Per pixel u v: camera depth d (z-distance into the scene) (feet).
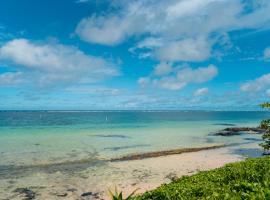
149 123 275.39
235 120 358.02
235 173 35.73
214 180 34.14
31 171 73.26
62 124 239.30
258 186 24.54
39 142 123.75
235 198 22.72
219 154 98.94
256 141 136.98
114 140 134.82
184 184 31.83
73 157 91.56
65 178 66.85
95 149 107.96
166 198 27.37
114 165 80.84
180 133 171.12
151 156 94.17
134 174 70.69
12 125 219.82
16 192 56.65
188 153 100.32
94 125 233.35
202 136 155.43
